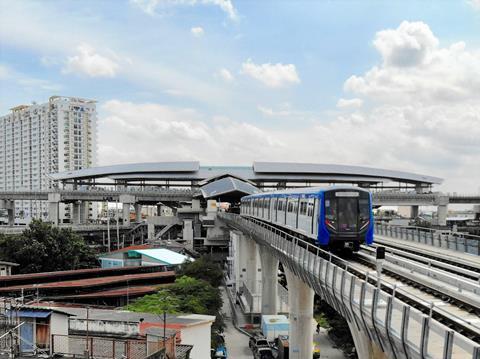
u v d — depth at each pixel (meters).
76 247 71.25
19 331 24.44
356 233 31.20
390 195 129.62
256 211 59.56
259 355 47.34
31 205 183.12
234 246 79.44
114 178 145.50
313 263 26.92
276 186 152.38
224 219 91.69
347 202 31.34
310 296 43.56
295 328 43.66
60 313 26.50
